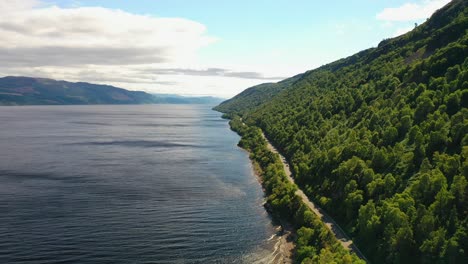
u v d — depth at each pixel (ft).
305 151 612.29
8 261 305.12
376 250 309.42
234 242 366.43
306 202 440.86
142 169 647.15
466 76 445.37
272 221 422.82
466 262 255.09
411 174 367.66
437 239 270.05
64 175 581.53
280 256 343.46
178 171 640.99
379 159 411.95
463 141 347.15
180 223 404.57
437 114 415.64
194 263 321.52
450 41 648.38
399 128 453.99
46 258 313.94
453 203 295.69
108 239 354.95
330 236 340.80
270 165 618.44
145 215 421.59
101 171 619.26
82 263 310.24
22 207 426.92
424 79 542.98
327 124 650.84
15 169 611.06
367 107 592.60
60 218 398.83
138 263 316.19
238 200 492.13
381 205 350.84
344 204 389.19
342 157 470.80
